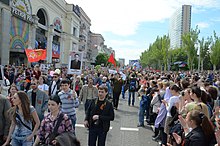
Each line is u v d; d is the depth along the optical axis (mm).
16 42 33125
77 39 68062
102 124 5422
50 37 47844
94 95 9125
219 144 3479
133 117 11523
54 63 48125
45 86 9359
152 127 9555
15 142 4641
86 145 7113
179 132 4660
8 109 4945
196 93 5320
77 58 8484
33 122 4754
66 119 3953
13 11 31422
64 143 2621
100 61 108500
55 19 51375
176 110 5926
